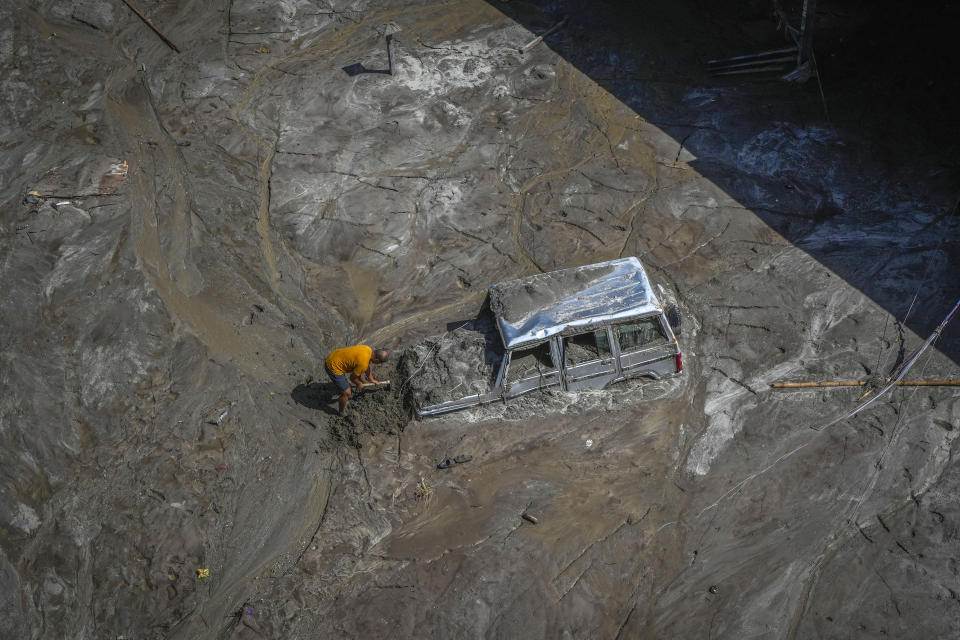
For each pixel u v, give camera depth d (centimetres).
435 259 1194
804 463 874
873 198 1225
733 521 827
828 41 1570
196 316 1106
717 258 1154
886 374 958
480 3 1778
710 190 1275
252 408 980
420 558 815
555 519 843
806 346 1009
